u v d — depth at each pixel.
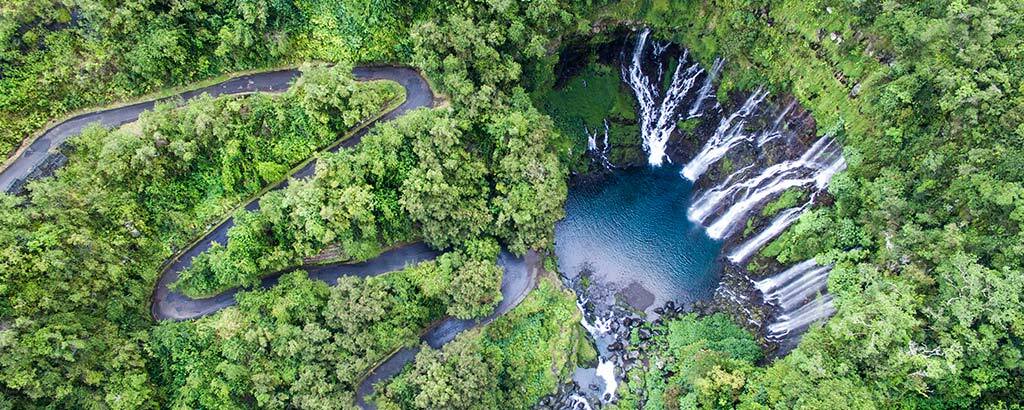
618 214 73.38
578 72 73.94
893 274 53.72
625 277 69.62
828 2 60.25
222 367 53.06
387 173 59.50
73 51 54.53
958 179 50.78
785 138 65.38
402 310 58.94
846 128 59.78
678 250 71.06
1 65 52.34
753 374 55.38
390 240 62.41
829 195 61.38
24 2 51.34
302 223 56.09
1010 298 44.28
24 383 45.22
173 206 56.91
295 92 58.41
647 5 68.44
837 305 55.66
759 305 65.44
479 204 62.25
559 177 65.19
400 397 55.78
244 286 57.22
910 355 46.88
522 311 63.75
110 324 52.44
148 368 53.50
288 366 55.38
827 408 46.69
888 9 55.47
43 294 48.75
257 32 59.31
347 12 60.75
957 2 52.16
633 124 75.00
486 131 62.75
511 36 62.38
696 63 70.88
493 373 59.41
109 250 53.19
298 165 60.56
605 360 65.56
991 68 50.97
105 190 53.84
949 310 47.25
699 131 72.81
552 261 68.38
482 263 59.78
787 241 63.47
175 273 57.50
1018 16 50.97
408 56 63.69
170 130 54.91
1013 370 45.84
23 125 53.94
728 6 66.25
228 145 56.25
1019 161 47.28
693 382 58.28
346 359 55.91
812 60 62.00
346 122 58.59
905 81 54.22
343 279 57.44
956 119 52.22
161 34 55.47
